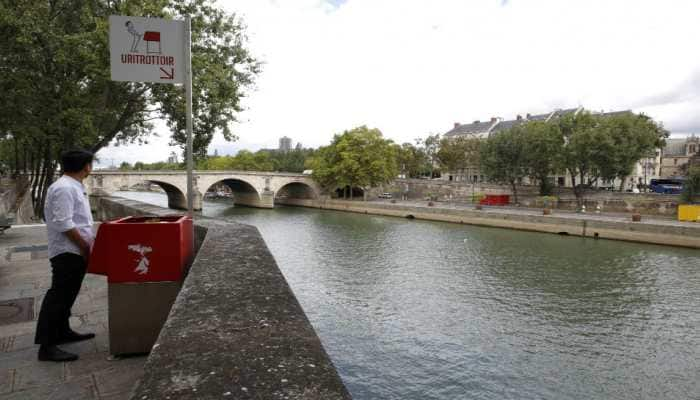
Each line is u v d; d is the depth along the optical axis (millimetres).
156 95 19609
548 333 18109
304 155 119062
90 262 3773
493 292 23516
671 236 33781
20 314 5125
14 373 3557
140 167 138125
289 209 74062
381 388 13977
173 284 3834
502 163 56875
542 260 30609
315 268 29172
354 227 48594
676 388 14047
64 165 3791
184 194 66125
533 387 14047
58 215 3570
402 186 80188
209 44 21578
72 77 18594
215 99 19719
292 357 1853
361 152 70438
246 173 73188
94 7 18547
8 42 16094
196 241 6051
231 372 1695
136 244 3768
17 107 17234
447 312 20562
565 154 50250
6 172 46500
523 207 56094
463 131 102312
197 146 21641
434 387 14047
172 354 1834
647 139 47000
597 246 34938
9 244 9930
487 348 16750
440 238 40219
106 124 21125
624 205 47344
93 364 3713
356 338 17688
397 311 20750
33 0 16609
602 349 16641
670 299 22141
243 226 5961
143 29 5027
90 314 5109
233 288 2803
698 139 86188
